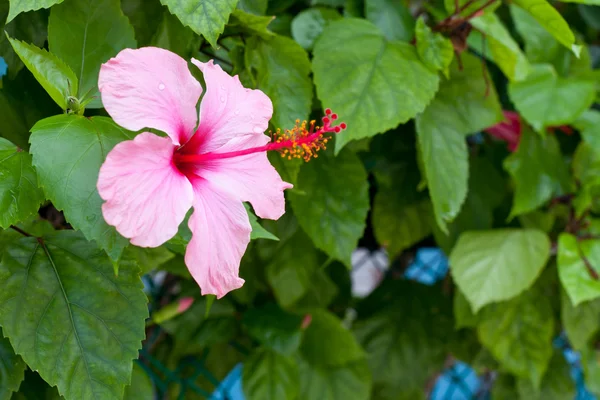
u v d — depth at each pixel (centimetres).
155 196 47
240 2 57
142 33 55
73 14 52
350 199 63
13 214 49
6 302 51
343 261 63
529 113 68
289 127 57
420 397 78
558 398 77
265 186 51
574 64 72
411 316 77
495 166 75
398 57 61
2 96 55
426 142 63
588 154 71
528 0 59
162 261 57
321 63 59
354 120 59
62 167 48
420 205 73
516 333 73
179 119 49
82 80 52
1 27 54
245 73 57
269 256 69
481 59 69
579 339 73
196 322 69
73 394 51
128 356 52
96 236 48
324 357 71
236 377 74
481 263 69
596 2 58
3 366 53
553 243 74
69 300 52
